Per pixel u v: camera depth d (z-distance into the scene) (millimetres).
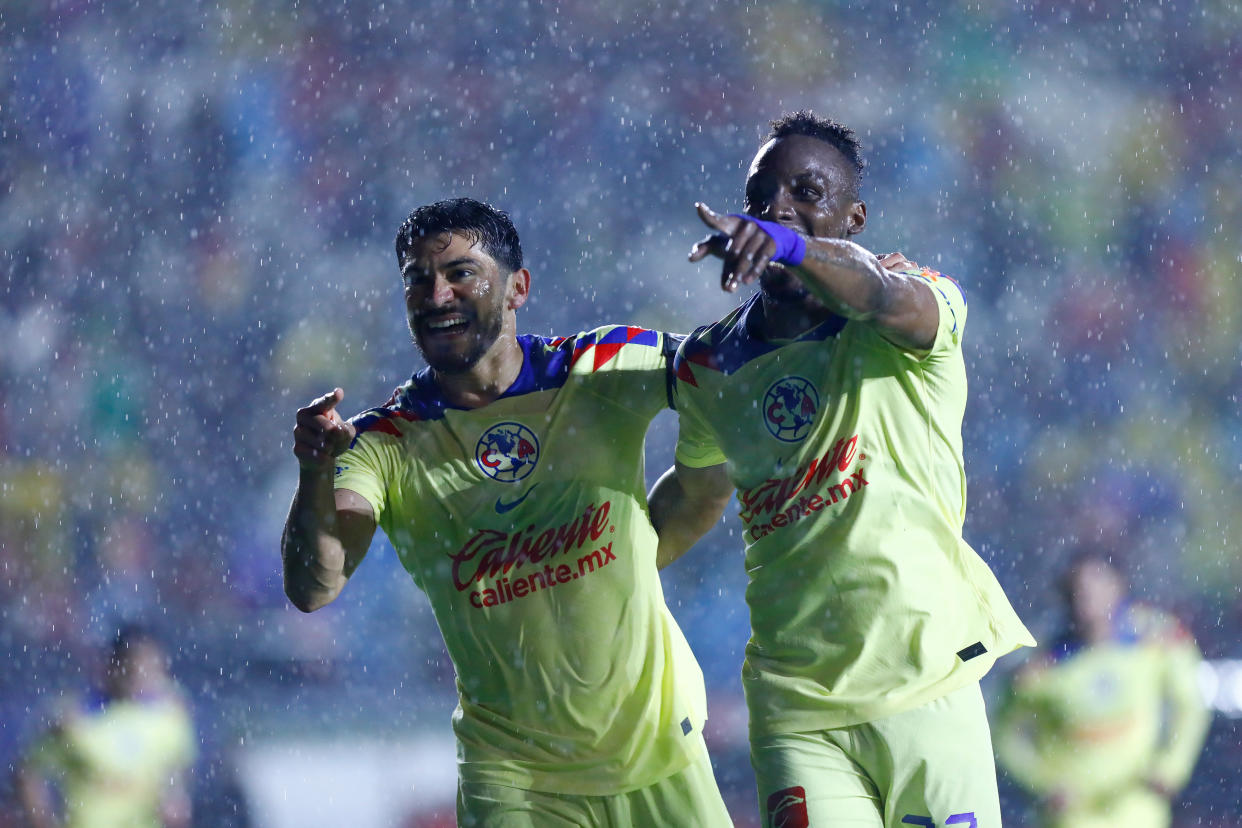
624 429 11047
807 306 10188
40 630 38375
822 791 9922
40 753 20547
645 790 10984
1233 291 51281
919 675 9828
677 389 10945
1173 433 47000
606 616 10812
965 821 9852
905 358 10070
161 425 47562
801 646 10086
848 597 9891
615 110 55031
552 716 10852
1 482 44875
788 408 10180
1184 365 49125
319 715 32406
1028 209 52656
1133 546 42719
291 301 50656
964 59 55219
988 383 48094
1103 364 48906
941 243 52219
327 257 51906
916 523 9969
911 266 10430
